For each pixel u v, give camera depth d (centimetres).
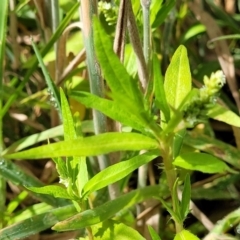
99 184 36
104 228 39
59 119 58
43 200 48
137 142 32
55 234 51
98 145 32
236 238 44
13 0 58
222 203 56
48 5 55
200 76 61
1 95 50
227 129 60
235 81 59
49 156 31
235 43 67
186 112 29
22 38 68
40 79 63
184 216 36
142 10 43
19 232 42
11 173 48
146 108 31
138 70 41
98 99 32
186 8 62
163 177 52
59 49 53
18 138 63
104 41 29
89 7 40
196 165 34
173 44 64
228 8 70
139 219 50
